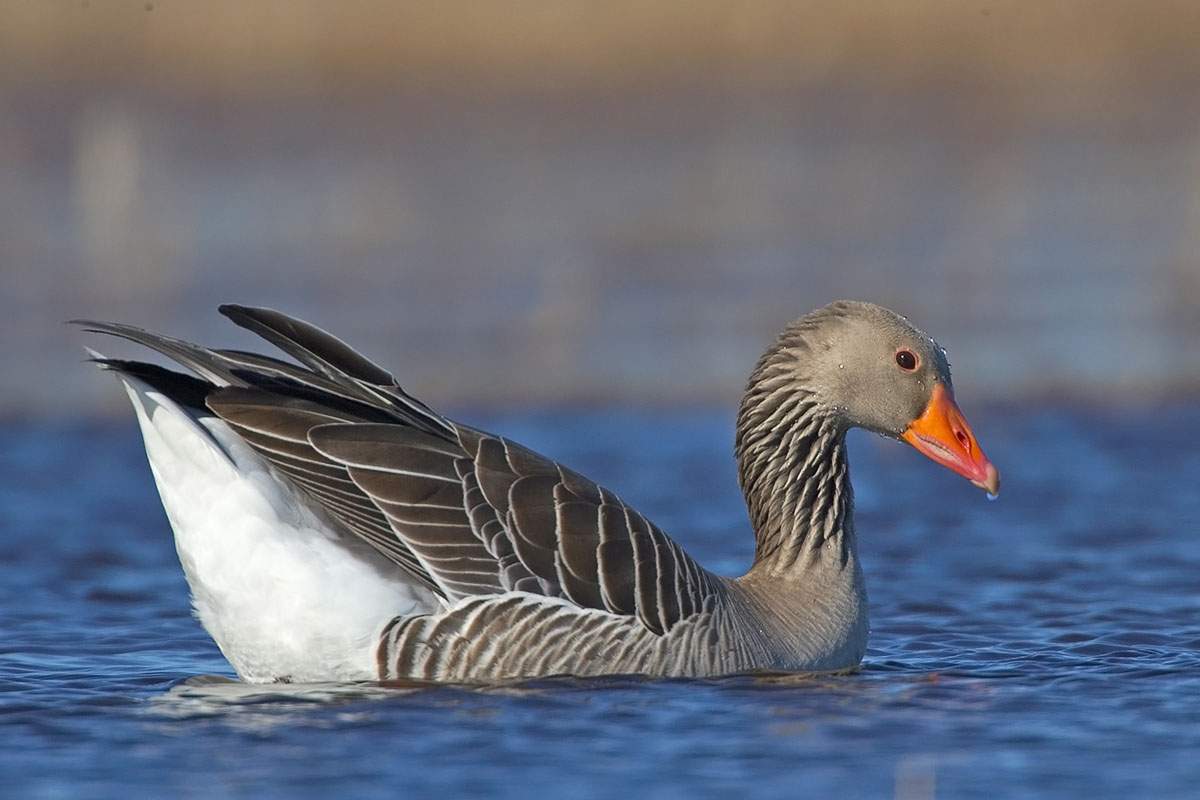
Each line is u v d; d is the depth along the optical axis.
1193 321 24.14
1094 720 10.24
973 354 23.22
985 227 28.86
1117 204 29.69
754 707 10.38
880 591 14.11
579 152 32.97
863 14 36.59
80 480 18.12
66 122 33.34
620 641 10.72
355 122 33.88
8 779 9.14
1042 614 13.27
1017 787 9.02
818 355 12.00
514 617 10.56
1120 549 15.45
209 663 11.77
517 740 9.68
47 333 24.02
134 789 8.98
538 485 10.88
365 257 27.73
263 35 35.75
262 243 28.27
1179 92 34.16
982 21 36.53
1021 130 33.56
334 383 10.91
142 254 27.47
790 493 11.95
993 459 19.16
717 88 34.94
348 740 9.68
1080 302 25.08
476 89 34.78
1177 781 9.11
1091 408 21.14
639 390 21.91
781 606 11.64
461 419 20.83
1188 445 19.52
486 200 30.89
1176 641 12.36
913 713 10.34
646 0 36.84
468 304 25.55
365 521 10.46
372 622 10.50
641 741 9.70
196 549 10.55
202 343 23.62
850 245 28.20
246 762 9.34
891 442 20.08
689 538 15.87
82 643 12.36
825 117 34.31
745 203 30.52
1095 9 36.09
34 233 28.59
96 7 35.66
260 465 10.49
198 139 33.16
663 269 27.08
